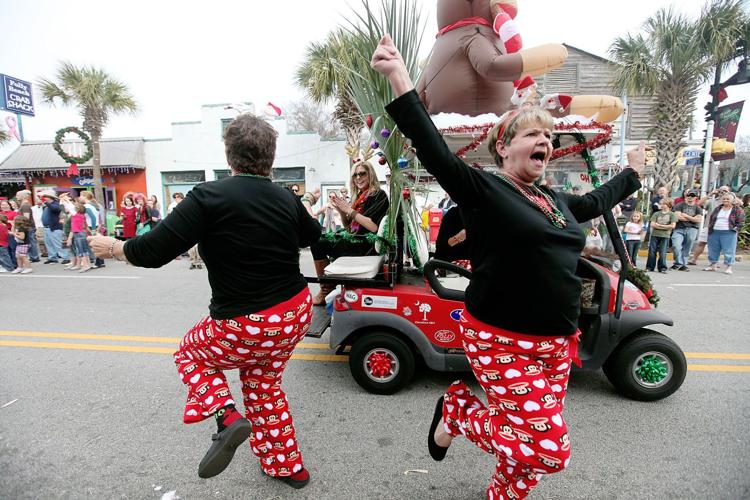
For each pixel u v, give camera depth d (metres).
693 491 2.07
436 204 4.79
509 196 1.44
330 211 6.10
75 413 2.89
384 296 3.04
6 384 3.35
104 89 15.63
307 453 2.43
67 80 15.25
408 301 3.01
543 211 1.47
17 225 8.46
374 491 2.11
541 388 1.46
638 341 2.93
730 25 9.70
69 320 5.13
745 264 9.23
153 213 10.73
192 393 1.72
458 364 2.96
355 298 3.08
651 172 12.65
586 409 2.89
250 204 1.67
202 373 1.77
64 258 9.93
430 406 2.97
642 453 2.39
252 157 1.76
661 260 8.27
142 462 2.34
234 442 1.62
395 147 2.89
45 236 9.97
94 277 8.04
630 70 11.02
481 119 2.86
